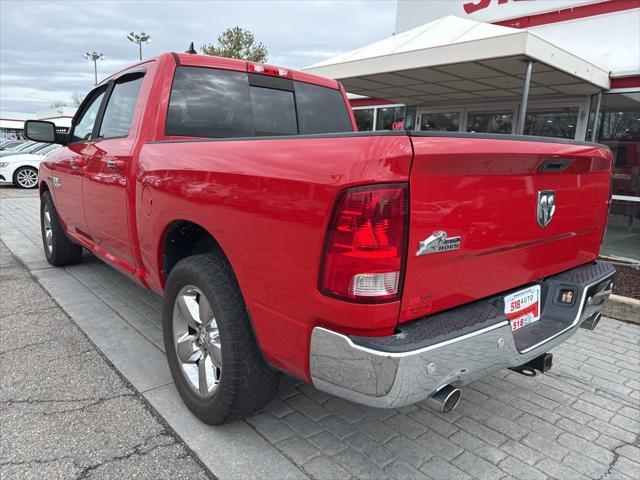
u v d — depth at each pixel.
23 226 8.12
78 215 4.18
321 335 1.78
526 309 2.46
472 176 1.84
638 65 6.88
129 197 3.02
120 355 3.30
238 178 2.05
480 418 2.79
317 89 3.90
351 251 1.63
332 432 2.56
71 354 3.30
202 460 2.27
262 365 2.29
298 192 1.78
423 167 1.65
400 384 1.67
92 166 3.66
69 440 2.37
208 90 3.29
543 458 2.45
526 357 2.20
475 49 5.63
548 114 8.17
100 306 4.23
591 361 3.64
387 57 6.50
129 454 2.29
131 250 3.21
